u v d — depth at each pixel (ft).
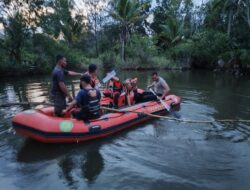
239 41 80.59
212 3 86.38
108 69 75.97
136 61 80.12
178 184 12.40
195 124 20.85
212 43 82.43
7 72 57.00
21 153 15.47
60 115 17.76
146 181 12.61
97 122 17.98
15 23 57.52
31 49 64.28
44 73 63.67
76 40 98.84
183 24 97.30
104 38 103.40
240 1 77.36
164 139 17.76
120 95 23.57
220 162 14.57
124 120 19.66
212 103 28.68
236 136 18.34
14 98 31.14
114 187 12.13
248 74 67.21
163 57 86.33
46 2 59.93
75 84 42.68
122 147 16.42
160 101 23.62
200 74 66.74
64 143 16.78
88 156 15.17
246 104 28.40
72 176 13.03
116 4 83.61
